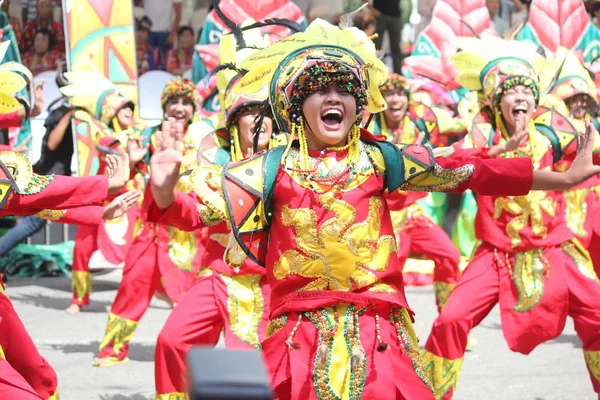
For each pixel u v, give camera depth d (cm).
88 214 708
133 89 1753
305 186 568
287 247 568
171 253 1175
